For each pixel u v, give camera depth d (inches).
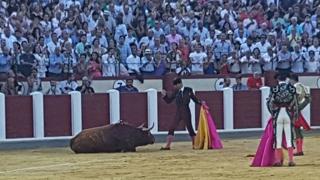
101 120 1278.3
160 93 1307.8
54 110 1253.7
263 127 1365.7
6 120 1227.2
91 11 1359.5
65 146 1179.3
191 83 1342.3
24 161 903.1
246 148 1043.3
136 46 1330.0
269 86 1366.9
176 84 1047.0
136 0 1412.4
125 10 1387.8
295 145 934.4
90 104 1272.1
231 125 1347.2
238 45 1392.7
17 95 1234.6
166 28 1382.9
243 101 1357.0
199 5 1462.8
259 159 773.3
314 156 883.4
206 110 1048.8
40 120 1243.8
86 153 995.3
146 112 1302.9
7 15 1325.0
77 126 1262.3
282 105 757.3
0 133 1221.7
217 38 1386.6
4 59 1231.5
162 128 1307.8
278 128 759.7
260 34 1423.5
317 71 1419.8
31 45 1258.6
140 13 1392.7
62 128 1259.8
